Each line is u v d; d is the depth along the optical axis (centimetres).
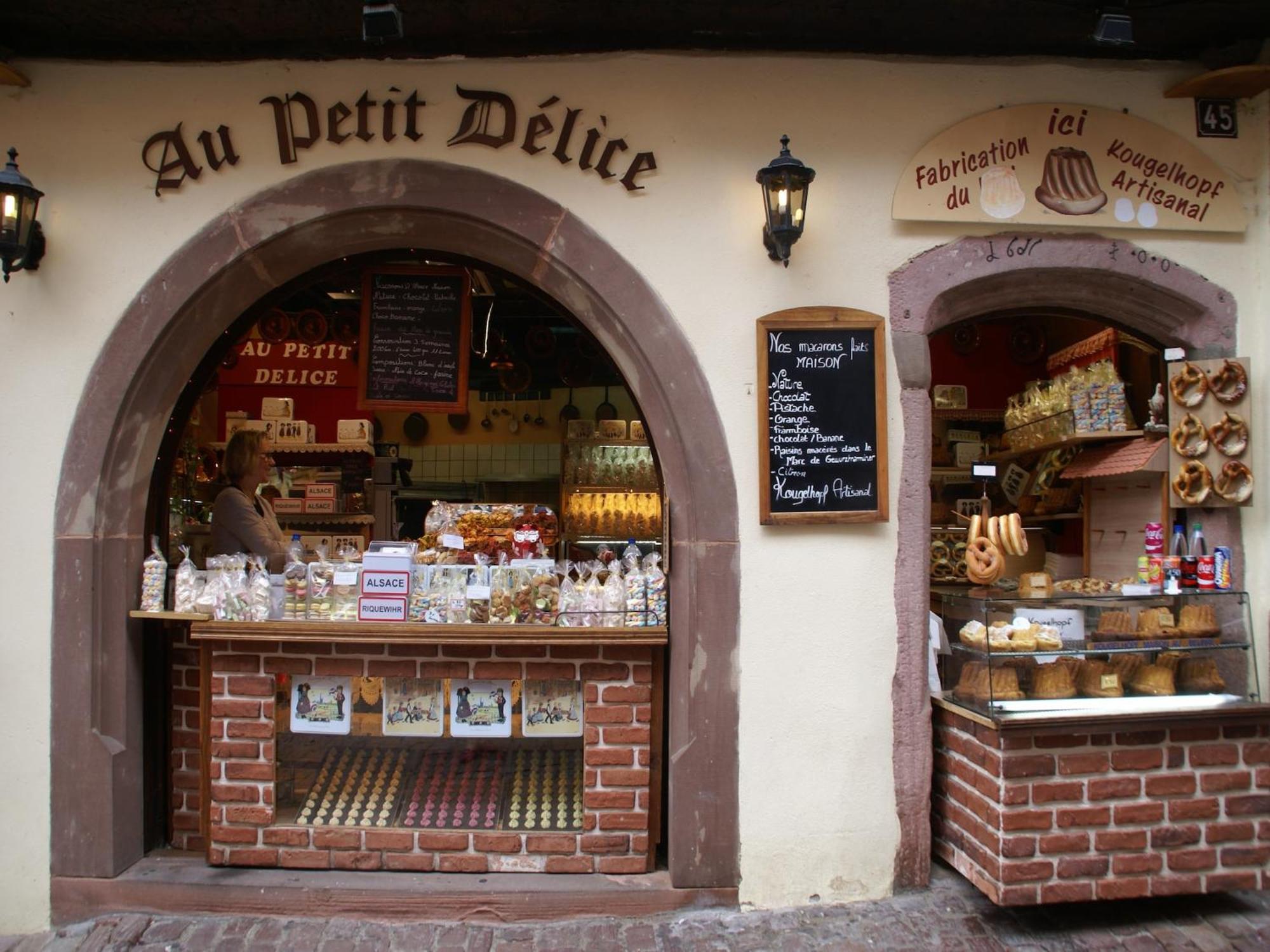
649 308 346
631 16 335
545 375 639
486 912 327
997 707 319
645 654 342
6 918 334
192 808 362
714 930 322
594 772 341
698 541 343
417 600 340
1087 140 360
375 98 348
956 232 357
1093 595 349
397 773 357
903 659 347
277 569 398
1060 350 526
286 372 633
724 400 346
